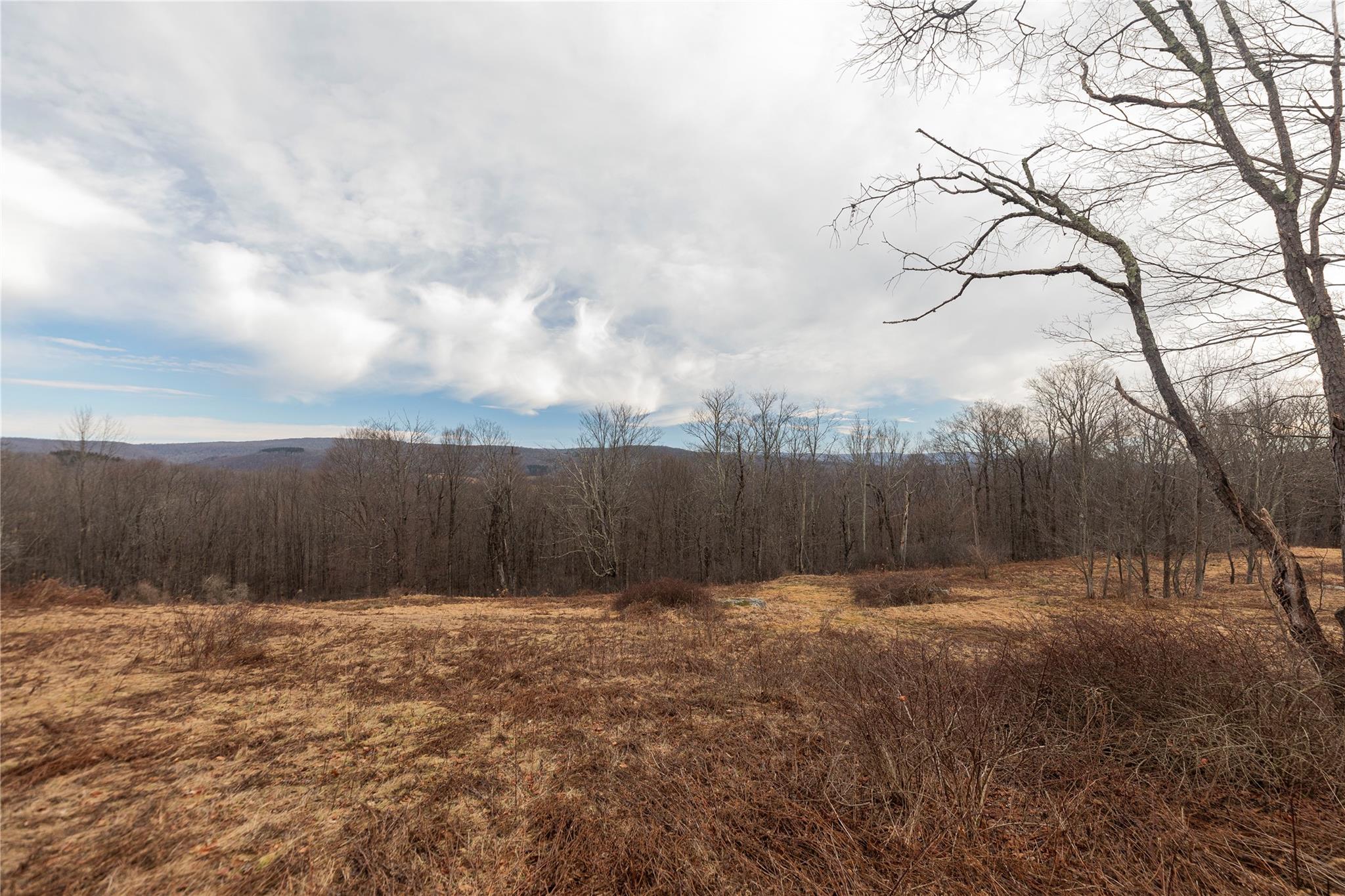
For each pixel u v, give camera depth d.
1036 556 34.91
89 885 2.56
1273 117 4.50
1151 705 4.09
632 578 36.97
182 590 34.69
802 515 36.84
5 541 26.02
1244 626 4.61
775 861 2.80
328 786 3.72
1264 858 2.71
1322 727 3.54
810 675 6.66
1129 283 4.90
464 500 41.12
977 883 2.58
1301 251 4.43
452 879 2.72
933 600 17.52
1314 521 15.17
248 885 2.62
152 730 4.60
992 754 3.33
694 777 3.89
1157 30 4.57
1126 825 3.06
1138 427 16.02
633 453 36.44
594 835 3.12
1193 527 15.40
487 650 8.70
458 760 4.24
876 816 3.21
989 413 39.34
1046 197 4.79
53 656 7.25
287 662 7.45
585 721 5.21
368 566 37.88
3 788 3.49
